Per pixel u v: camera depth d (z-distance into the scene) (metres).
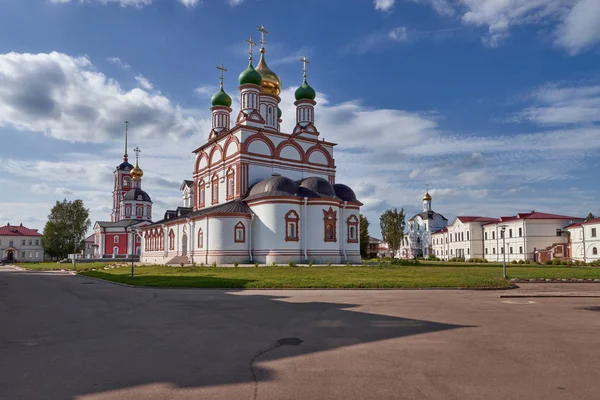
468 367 8.35
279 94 62.25
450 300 18.31
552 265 55.78
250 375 7.94
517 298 19.41
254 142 52.97
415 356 9.15
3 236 113.06
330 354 9.34
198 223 50.59
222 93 64.44
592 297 20.00
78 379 7.75
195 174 62.53
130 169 102.62
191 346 10.12
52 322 13.45
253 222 47.97
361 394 6.95
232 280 26.02
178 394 7.00
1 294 22.20
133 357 9.17
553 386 7.29
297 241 46.47
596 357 9.06
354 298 18.92
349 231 50.41
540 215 74.56
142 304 17.53
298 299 18.61
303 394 6.96
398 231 72.88
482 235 85.19
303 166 56.03
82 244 97.50
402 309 15.62
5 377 7.88
